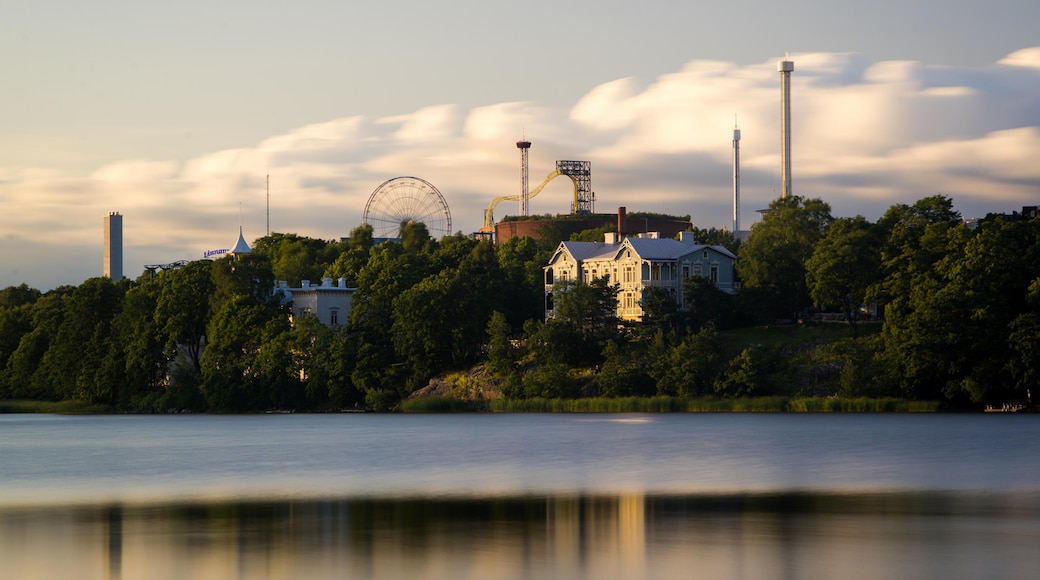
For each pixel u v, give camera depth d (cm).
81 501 11338
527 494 11312
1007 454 14550
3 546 8800
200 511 10469
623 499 10850
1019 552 8150
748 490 11400
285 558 8212
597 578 7494
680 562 7919
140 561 8212
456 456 15500
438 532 9119
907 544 8462
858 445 16025
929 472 12750
